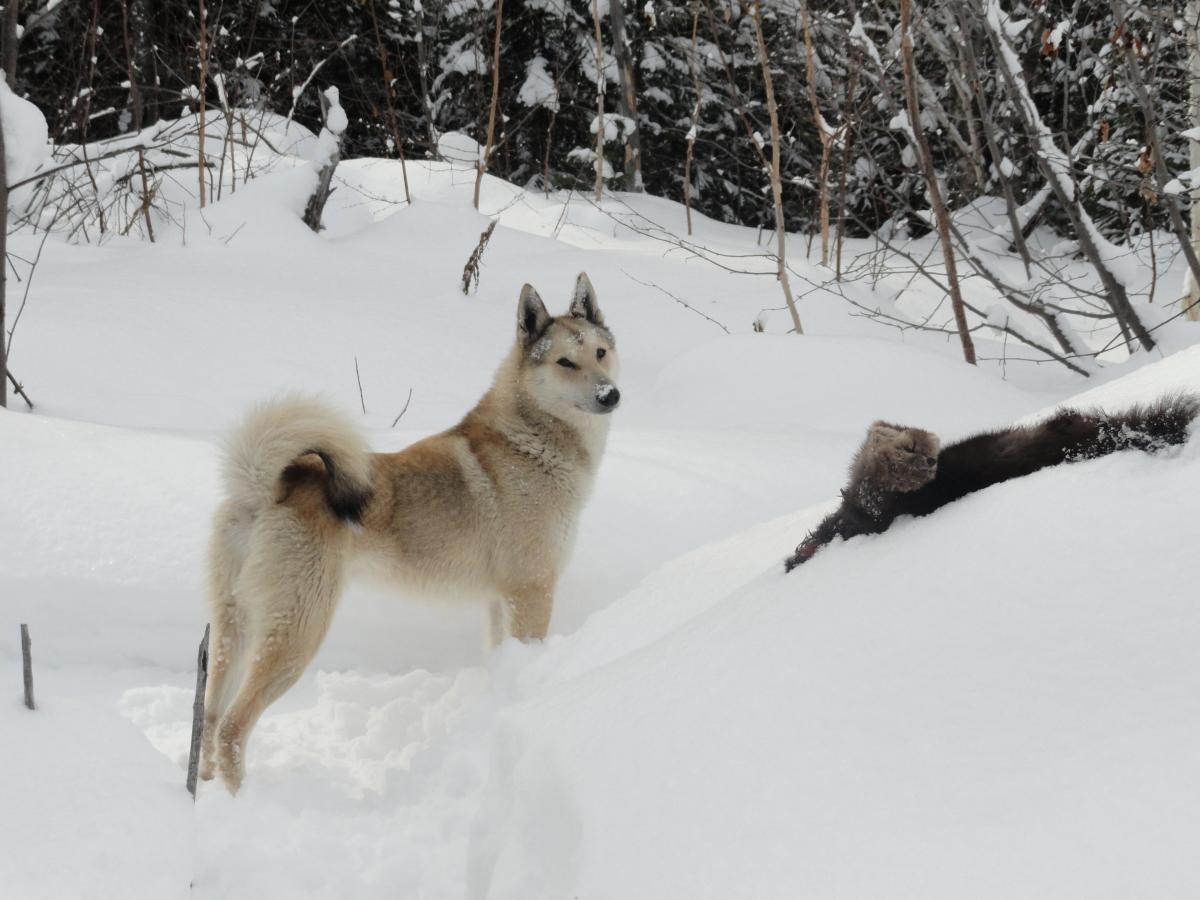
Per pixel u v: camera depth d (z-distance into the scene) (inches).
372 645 174.1
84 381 251.6
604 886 61.3
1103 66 366.0
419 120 725.3
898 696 61.1
